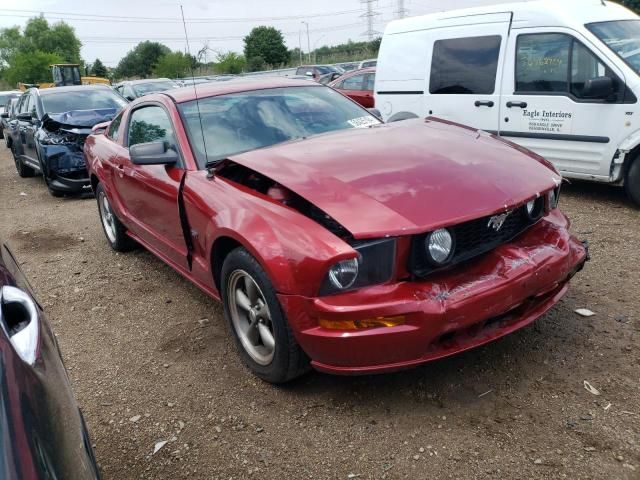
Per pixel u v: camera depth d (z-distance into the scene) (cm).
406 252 260
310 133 404
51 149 856
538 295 291
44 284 512
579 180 716
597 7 635
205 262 357
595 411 271
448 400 288
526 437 258
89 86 1052
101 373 350
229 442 275
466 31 709
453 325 256
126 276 512
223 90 429
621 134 576
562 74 619
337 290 256
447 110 738
